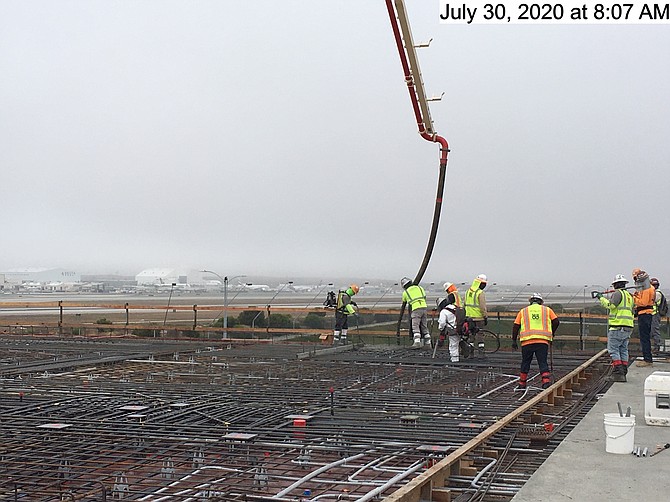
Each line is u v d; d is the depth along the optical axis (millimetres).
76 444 6941
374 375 12898
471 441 6801
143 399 9633
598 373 14094
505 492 5801
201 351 17375
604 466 6289
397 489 5707
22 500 5227
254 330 21766
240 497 5316
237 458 6562
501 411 9078
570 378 11734
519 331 11453
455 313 15031
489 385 11844
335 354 16938
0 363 13992
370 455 6645
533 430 7750
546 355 11070
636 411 9227
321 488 5746
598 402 10047
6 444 6906
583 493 5488
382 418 8562
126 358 15164
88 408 8891
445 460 6023
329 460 6582
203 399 9734
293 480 5859
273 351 17344
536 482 5793
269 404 9367
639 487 5648
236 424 8094
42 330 23578
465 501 5648
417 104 18344
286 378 12383
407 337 21047
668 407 8156
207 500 5238
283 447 6883
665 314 17234
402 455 6586
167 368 13820
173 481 5773
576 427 8070
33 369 12938
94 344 18797
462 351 15836
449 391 11008
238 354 16547
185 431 7613
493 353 17250
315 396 10188
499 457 7023
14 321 29609
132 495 5410
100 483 5484
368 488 5758
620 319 12203
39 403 9227
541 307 11195
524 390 11031
